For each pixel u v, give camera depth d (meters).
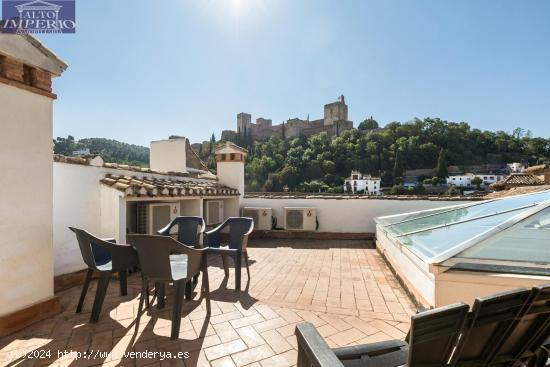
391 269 4.94
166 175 6.89
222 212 8.58
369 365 1.55
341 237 8.24
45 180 3.13
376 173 68.44
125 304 3.41
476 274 2.70
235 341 2.57
